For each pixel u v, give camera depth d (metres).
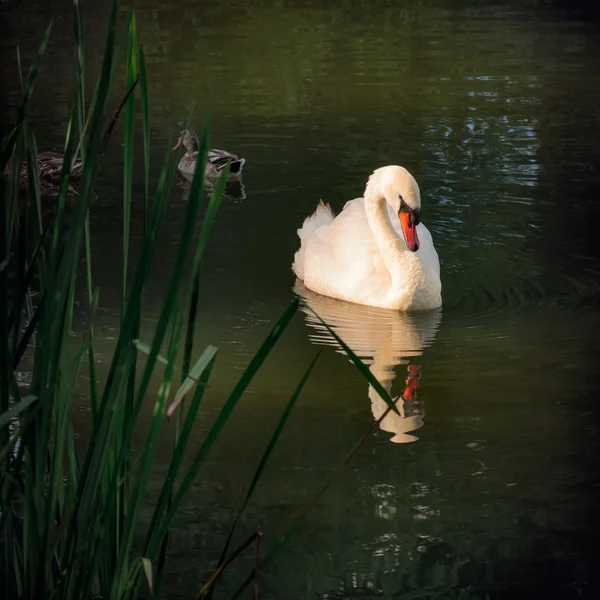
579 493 8.03
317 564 7.14
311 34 27.77
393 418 9.34
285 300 12.43
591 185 16.06
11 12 29.91
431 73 23.33
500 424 9.17
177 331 5.10
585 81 22.41
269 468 8.44
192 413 5.10
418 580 6.93
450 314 11.94
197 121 19.78
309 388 9.98
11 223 4.96
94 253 13.69
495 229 14.42
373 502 7.93
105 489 5.34
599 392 9.77
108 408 4.84
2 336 4.84
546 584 6.91
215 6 31.84
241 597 6.76
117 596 5.23
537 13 30.08
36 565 4.89
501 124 19.38
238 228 14.71
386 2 32.28
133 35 4.96
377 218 12.49
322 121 19.77
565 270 13.06
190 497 7.97
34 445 4.91
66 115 20.22
